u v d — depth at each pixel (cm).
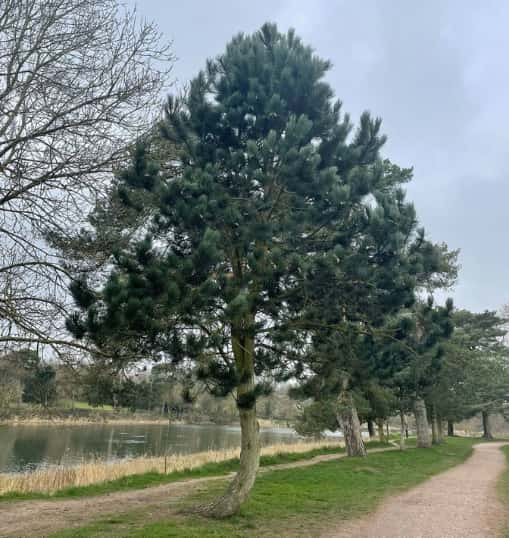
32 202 787
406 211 755
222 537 730
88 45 787
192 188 746
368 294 785
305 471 1588
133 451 2919
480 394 3969
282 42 965
